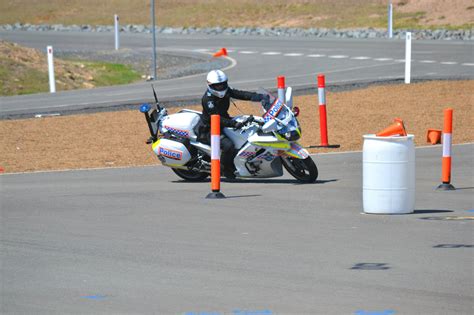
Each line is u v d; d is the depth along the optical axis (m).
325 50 97.50
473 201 30.14
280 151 33.66
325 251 22.91
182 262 21.98
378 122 52.75
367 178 28.17
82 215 28.80
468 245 23.34
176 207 29.94
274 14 146.00
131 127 53.06
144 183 35.72
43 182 36.38
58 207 30.36
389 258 21.97
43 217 28.59
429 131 45.28
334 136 48.69
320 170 37.84
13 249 23.91
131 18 153.00
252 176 34.44
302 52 96.62
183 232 25.75
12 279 20.61
